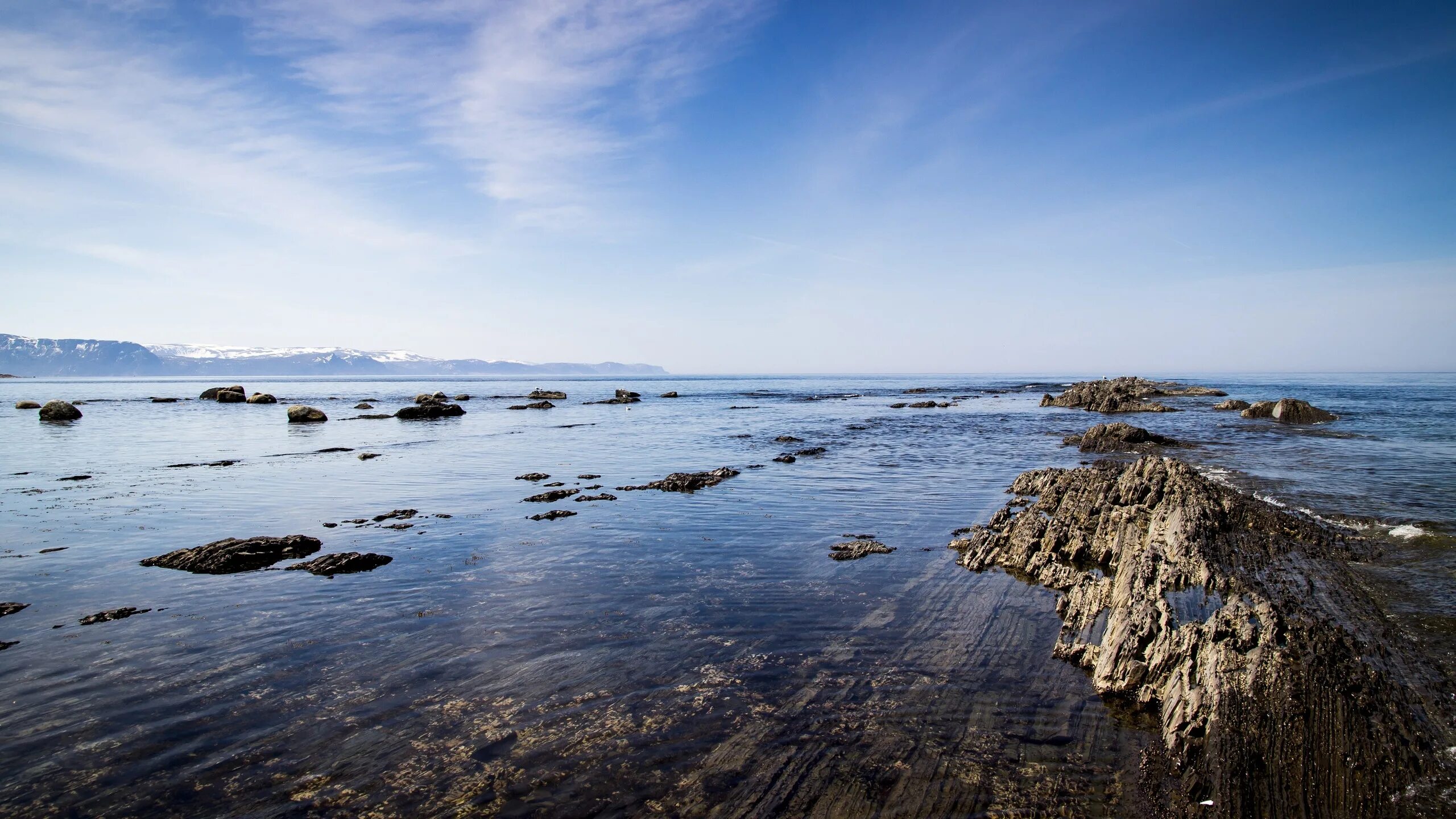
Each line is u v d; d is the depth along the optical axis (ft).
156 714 25.48
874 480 76.95
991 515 58.90
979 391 365.81
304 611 36.14
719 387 511.40
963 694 26.99
